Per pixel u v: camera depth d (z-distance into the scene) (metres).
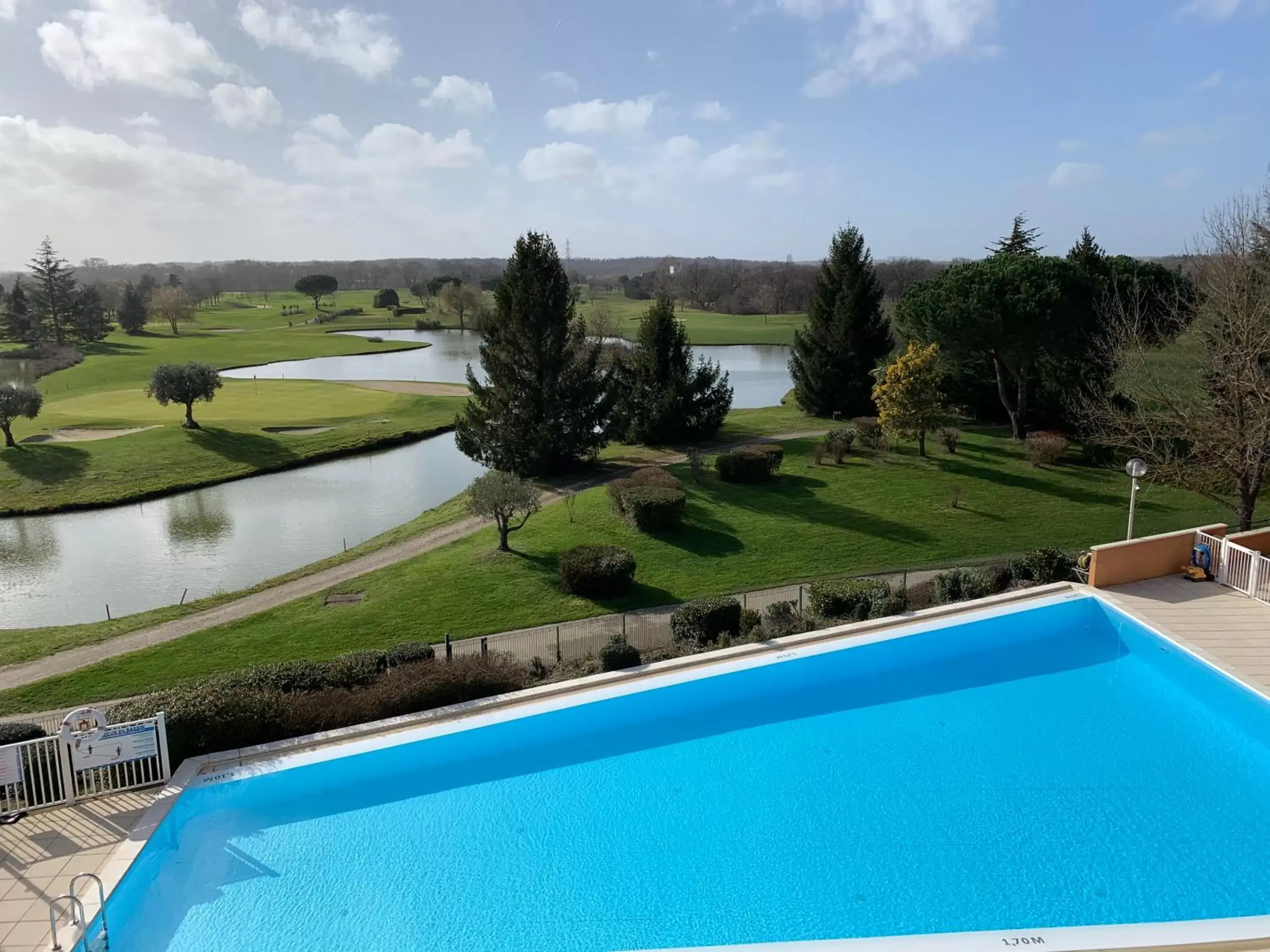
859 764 12.70
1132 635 16.23
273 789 11.87
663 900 9.87
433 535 27.94
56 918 8.99
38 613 23.75
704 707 14.54
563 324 34.03
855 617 17.52
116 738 11.39
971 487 30.11
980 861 10.39
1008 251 62.72
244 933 9.32
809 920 9.52
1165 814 11.25
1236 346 21.72
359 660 15.05
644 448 39.53
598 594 21.25
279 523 32.19
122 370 78.56
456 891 10.06
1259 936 8.60
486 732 13.20
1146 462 25.30
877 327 45.25
